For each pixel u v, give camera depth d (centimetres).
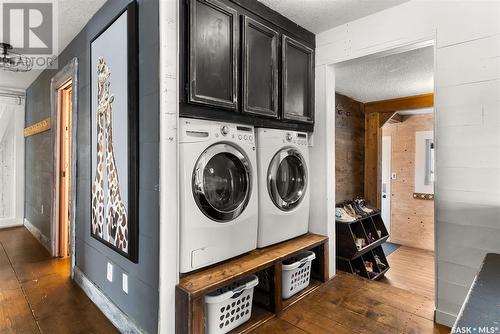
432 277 373
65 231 331
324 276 236
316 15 217
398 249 505
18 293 235
